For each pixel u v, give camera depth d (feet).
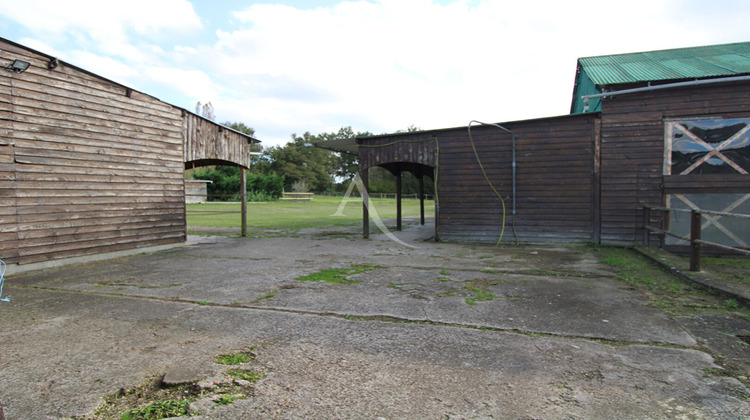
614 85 24.93
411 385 7.39
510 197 28.02
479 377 7.71
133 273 18.15
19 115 18.26
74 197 20.61
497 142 28.17
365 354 8.84
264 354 8.84
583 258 21.75
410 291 14.58
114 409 6.63
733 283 14.21
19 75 18.26
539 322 10.93
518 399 6.88
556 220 27.02
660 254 21.07
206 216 61.36
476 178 28.76
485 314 11.71
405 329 10.44
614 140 25.59
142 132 24.41
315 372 7.95
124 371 8.01
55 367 8.20
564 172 26.76
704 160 24.03
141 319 11.34
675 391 7.11
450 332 10.19
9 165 17.89
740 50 28.63
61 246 19.98
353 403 6.75
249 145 34.58
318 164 189.37
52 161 19.58
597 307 12.37
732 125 23.45
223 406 6.68
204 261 21.47
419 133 30.01
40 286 15.58
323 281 16.35
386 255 23.45
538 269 18.75
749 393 7.02
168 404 6.76
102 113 22.03
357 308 12.38
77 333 10.19
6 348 9.20
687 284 15.43
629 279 16.33
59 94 19.90
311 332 10.23
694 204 24.13
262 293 14.37
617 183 25.61
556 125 26.81
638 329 10.32
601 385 7.35
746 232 23.30
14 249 18.02
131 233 23.73
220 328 10.55
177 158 26.99
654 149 24.81
